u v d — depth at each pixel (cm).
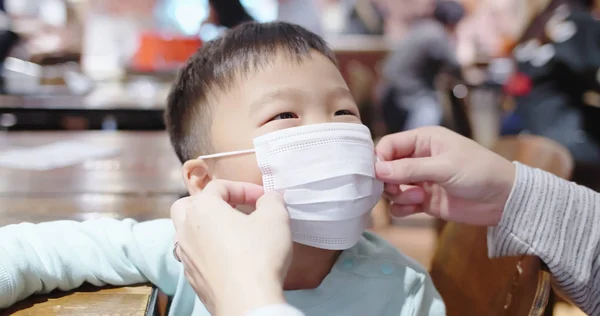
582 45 226
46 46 310
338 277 71
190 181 71
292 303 69
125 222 74
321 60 70
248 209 65
